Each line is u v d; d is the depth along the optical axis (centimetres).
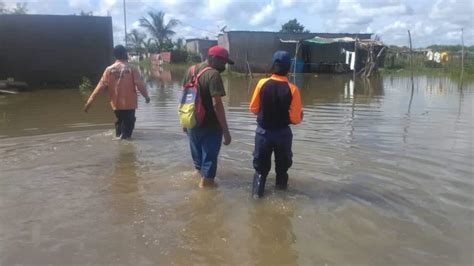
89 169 691
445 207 529
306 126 1054
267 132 573
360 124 1088
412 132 979
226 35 3878
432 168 686
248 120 1155
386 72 3841
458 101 1625
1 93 1911
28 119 1185
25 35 2206
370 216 507
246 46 3856
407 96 1841
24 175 658
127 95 886
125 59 898
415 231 467
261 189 571
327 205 543
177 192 589
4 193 580
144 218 505
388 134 955
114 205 543
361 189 596
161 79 3030
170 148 825
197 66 610
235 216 512
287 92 567
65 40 2266
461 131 992
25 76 2231
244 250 430
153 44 7606
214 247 437
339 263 404
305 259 412
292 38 3953
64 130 1014
